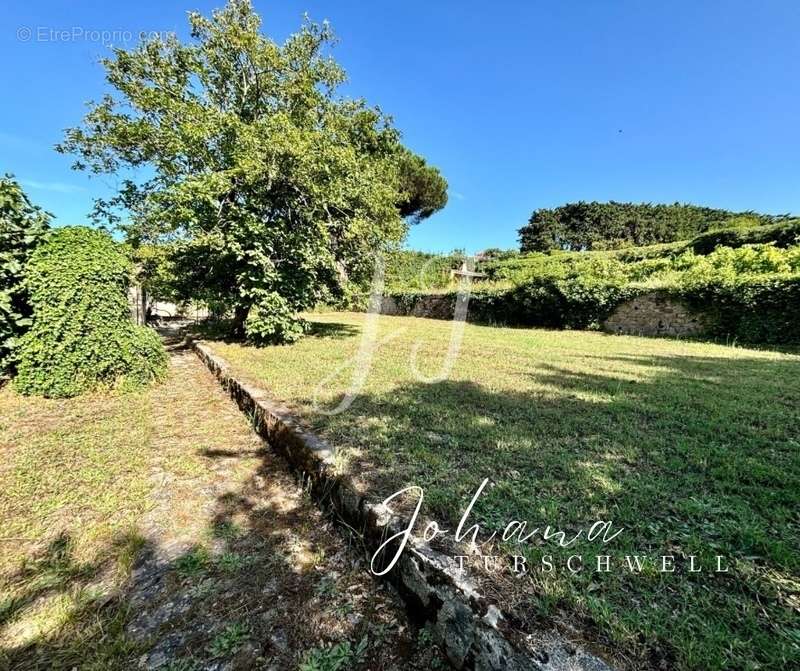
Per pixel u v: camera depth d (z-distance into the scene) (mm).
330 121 8711
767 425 2744
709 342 7922
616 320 10234
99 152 7742
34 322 4051
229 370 4645
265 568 1678
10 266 3938
